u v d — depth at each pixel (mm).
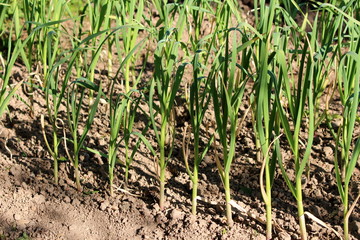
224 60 2594
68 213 3080
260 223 2959
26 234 2926
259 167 3398
